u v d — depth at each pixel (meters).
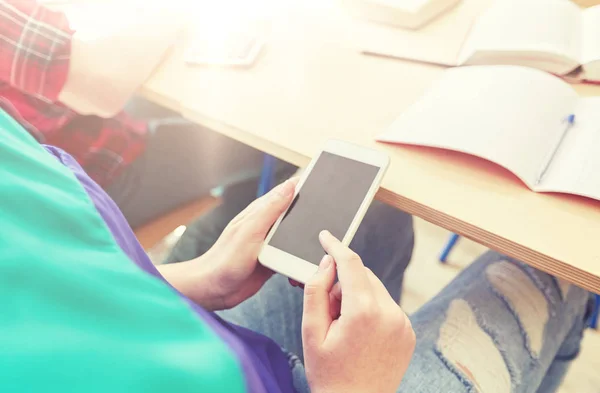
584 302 0.68
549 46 0.63
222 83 0.67
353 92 0.64
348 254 0.42
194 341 0.30
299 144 0.57
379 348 0.38
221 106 0.63
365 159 0.51
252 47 0.72
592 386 1.05
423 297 1.24
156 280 0.31
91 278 0.27
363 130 0.58
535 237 0.45
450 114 0.56
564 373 0.75
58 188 0.31
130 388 0.24
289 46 0.74
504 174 0.51
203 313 0.34
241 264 0.50
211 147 0.83
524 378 0.56
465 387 0.53
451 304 0.62
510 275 0.63
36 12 0.66
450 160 0.53
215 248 0.53
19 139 0.32
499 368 0.55
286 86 0.66
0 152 0.28
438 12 0.78
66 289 0.25
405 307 1.22
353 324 0.37
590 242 0.45
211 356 0.29
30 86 0.67
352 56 0.71
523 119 0.53
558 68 0.63
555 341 0.61
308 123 0.59
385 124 0.58
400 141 0.55
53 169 0.31
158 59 0.71
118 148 0.77
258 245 0.50
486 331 0.58
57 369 0.22
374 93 0.64
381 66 0.69
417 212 0.50
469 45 0.68
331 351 0.37
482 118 0.54
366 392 0.38
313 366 0.39
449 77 0.63
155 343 0.27
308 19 0.80
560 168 0.50
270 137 0.58
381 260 0.74
